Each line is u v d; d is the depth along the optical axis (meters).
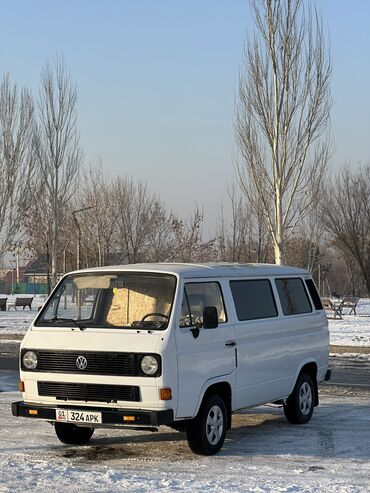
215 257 57.25
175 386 8.37
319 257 57.81
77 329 8.85
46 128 41.00
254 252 54.81
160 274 8.97
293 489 7.31
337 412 12.02
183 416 8.49
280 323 10.45
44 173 41.09
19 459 8.65
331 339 25.61
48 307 9.31
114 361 8.47
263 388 10.00
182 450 9.19
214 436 8.98
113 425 8.35
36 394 8.90
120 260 55.50
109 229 53.94
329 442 9.69
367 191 54.53
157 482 7.57
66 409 8.62
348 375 16.97
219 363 9.08
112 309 8.96
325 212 53.25
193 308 8.95
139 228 56.62
